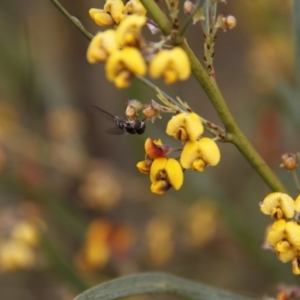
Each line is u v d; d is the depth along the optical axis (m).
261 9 0.87
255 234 0.72
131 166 0.88
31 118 0.92
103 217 0.88
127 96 0.69
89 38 0.49
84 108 0.91
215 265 0.82
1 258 0.74
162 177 0.48
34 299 0.84
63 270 0.65
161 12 0.47
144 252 0.81
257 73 0.88
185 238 0.83
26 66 0.85
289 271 0.69
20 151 0.85
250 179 0.85
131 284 0.52
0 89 0.91
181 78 0.45
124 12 0.48
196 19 0.49
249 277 0.80
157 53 0.46
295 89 0.76
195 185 0.75
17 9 0.94
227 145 0.95
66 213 0.77
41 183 0.78
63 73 0.92
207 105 1.00
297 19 0.58
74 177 0.88
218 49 1.07
